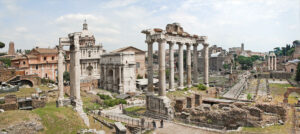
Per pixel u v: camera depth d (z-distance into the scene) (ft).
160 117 140.56
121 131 104.27
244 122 110.11
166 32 156.97
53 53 342.23
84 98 228.63
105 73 335.06
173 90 177.17
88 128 112.27
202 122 121.39
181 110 140.36
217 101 160.15
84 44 391.65
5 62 369.30
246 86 327.26
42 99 178.29
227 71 605.31
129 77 310.86
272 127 106.52
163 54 145.48
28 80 267.80
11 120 93.25
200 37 202.49
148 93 157.99
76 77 131.64
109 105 209.15
